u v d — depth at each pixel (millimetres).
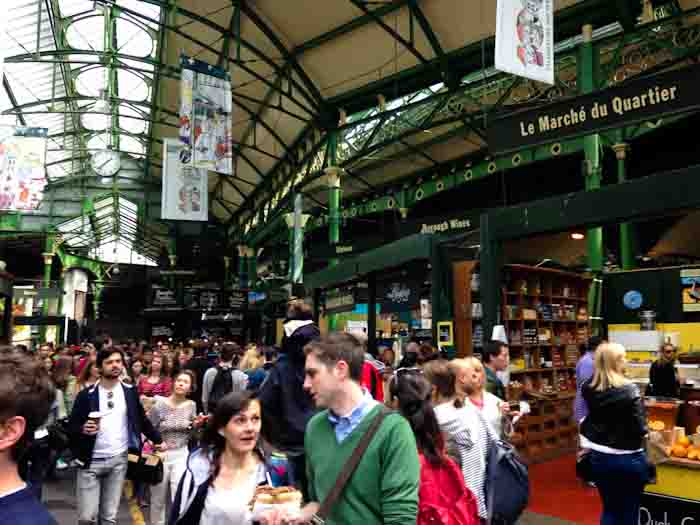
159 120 25594
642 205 5859
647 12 11891
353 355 2285
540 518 5914
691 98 5449
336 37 16203
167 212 17031
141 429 4770
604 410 4121
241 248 34312
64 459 8086
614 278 11234
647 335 9438
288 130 22422
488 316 7160
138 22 19672
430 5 13844
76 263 41781
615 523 4109
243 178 29578
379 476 2127
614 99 5910
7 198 14922
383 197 21281
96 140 32156
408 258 9141
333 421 2287
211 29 17938
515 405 4344
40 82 23828
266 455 3072
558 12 12867
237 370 7047
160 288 30000
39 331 28484
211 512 2734
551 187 21156
